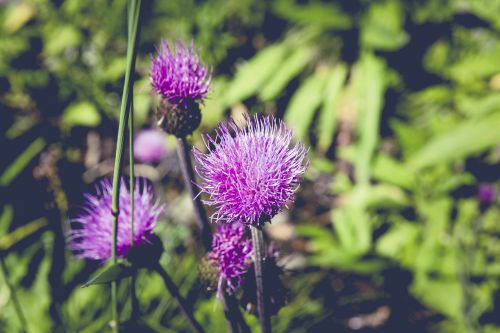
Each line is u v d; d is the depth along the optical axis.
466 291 0.51
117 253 0.30
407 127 0.63
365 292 0.62
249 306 0.29
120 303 0.47
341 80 0.69
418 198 0.60
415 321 0.58
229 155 0.25
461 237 0.56
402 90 0.71
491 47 0.69
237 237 0.29
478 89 0.64
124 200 0.30
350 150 0.67
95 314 0.48
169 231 0.63
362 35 0.67
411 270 0.58
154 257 0.29
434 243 0.56
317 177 0.76
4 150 0.77
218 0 0.75
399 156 0.73
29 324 0.49
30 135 0.79
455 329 0.52
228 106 0.68
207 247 0.30
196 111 0.29
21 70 0.83
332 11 0.70
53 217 0.52
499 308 0.51
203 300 0.47
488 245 0.56
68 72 0.82
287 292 0.31
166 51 0.29
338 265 0.55
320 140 0.70
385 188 0.63
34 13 0.86
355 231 0.61
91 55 0.84
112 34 0.83
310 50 0.72
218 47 0.73
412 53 0.70
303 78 0.76
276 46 0.71
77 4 0.84
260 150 0.25
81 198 0.71
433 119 0.64
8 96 0.81
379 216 0.65
